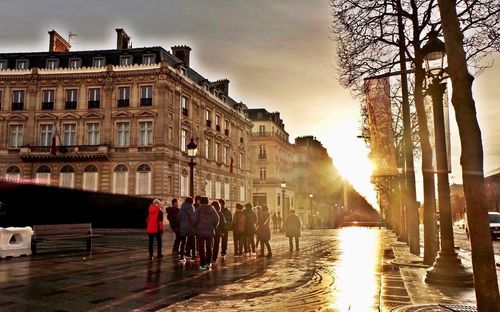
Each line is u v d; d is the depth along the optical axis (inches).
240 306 291.3
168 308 284.7
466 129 213.6
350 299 312.2
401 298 309.1
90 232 687.1
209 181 2063.2
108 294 332.5
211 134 2095.2
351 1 556.1
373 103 599.5
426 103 571.2
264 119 2974.9
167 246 830.5
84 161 1727.4
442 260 378.0
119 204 1584.6
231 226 689.6
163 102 1694.1
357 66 592.4
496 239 1211.9
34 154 1732.3
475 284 204.5
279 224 2172.7
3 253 554.3
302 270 488.1
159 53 1779.0
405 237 1084.5
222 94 2321.6
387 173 601.3
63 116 1750.7
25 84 1777.8
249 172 2620.6
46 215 1294.3
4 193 1171.3
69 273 438.6
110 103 1731.1
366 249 821.9
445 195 390.3
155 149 1678.2
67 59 1822.1
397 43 561.6
